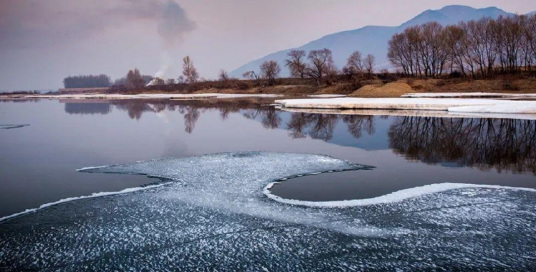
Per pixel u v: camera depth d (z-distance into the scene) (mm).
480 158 14500
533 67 68438
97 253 6777
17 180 11914
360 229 7621
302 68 85000
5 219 8344
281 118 30797
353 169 12781
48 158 15688
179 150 17078
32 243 7172
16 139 21625
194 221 8109
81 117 36375
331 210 8664
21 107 54562
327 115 31781
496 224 7727
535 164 13336
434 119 26766
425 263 6301
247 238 7281
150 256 6645
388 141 18953
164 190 10320
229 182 11062
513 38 61812
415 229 7566
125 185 11055
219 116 34062
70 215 8523
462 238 7148
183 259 6531
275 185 10898
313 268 6195
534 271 6008
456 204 8883
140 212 8656
